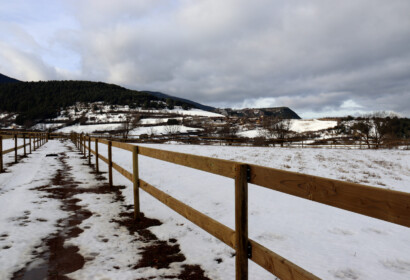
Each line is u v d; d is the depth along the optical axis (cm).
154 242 315
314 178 141
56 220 385
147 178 756
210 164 226
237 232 185
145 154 373
